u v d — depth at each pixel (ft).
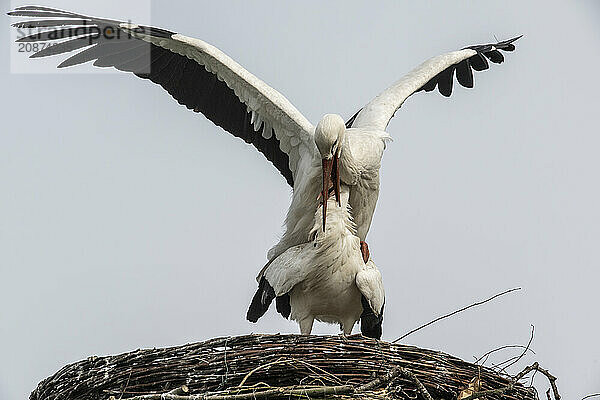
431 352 37.17
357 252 41.88
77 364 37.37
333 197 42.19
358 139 42.75
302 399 34.91
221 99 46.57
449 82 52.54
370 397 35.01
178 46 44.91
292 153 44.75
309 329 42.83
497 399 36.73
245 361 36.42
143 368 36.55
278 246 44.06
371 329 43.91
